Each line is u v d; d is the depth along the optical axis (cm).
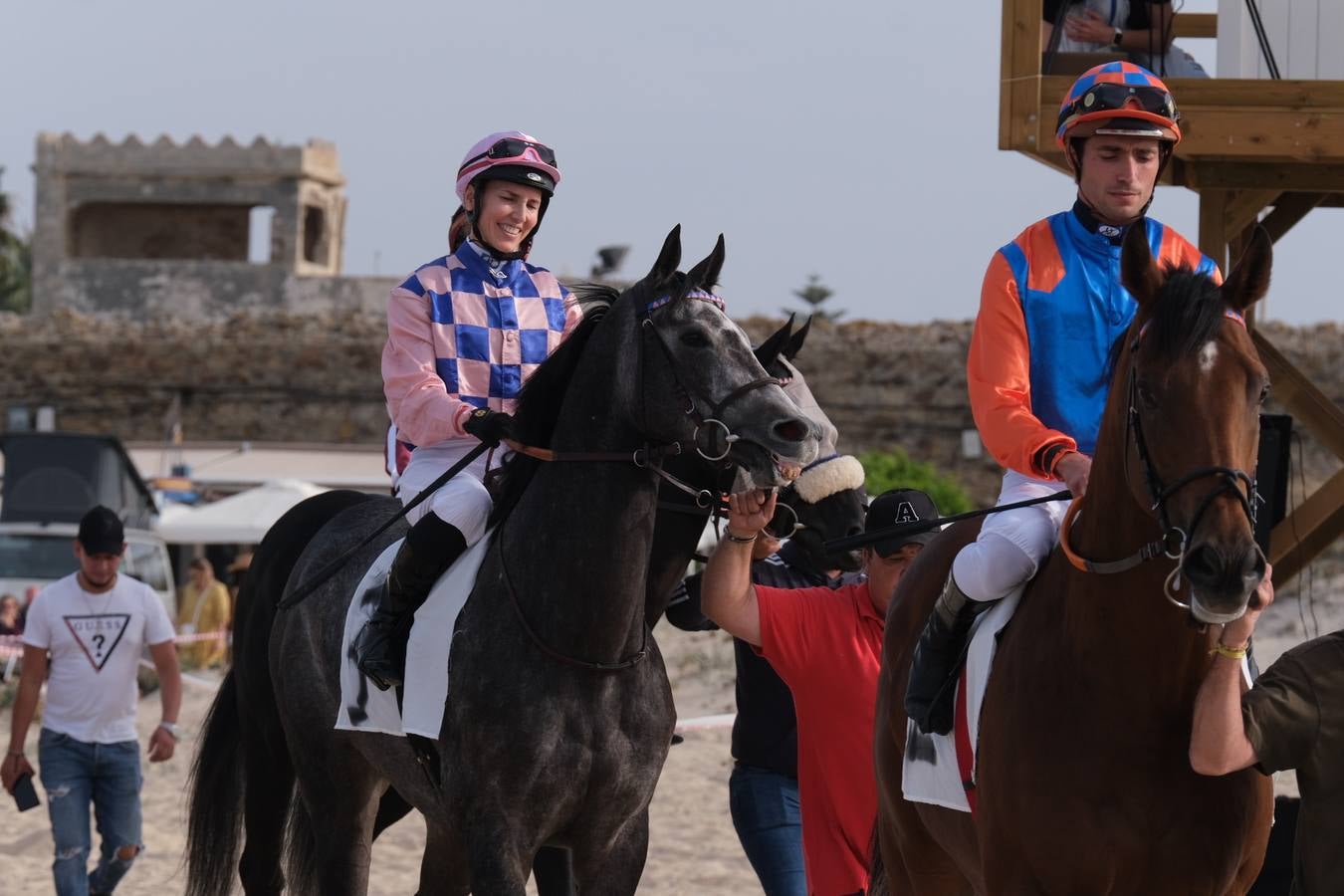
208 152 8444
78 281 7806
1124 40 1496
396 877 1664
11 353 5691
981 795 784
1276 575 1738
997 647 805
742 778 1095
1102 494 738
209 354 5647
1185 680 731
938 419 5250
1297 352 4903
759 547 1045
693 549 1020
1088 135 818
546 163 1048
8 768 1405
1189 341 663
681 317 899
